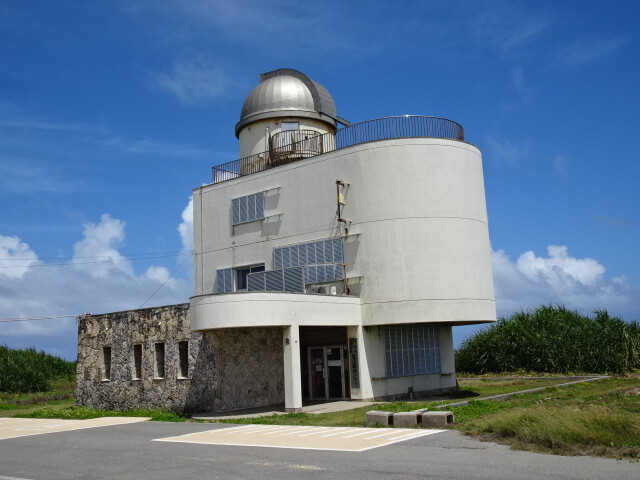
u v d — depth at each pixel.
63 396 34.06
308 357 25.31
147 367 24.97
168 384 23.91
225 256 27.83
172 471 10.23
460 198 24.06
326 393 24.69
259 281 25.83
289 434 13.95
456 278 23.41
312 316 21.59
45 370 40.09
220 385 21.67
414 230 23.22
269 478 9.25
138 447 13.23
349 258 23.95
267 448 12.13
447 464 9.77
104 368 27.08
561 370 35.25
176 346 23.89
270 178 26.69
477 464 9.70
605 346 34.53
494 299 25.06
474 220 24.38
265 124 29.75
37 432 17.22
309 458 10.78
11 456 12.94
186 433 15.22
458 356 38.38
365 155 23.95
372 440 12.45
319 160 25.20
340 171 24.53
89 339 27.91
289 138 28.66
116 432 16.22
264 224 26.64
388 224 23.34
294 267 24.97
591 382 29.06
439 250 23.30
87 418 21.31
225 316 20.05
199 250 28.88
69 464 11.51
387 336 24.70
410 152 23.62
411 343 25.84
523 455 10.40
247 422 17.38
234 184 27.98
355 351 23.41
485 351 37.31
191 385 22.83
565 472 8.93
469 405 18.38
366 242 23.61
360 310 23.61
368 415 14.86
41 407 29.30
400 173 23.52
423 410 15.23
